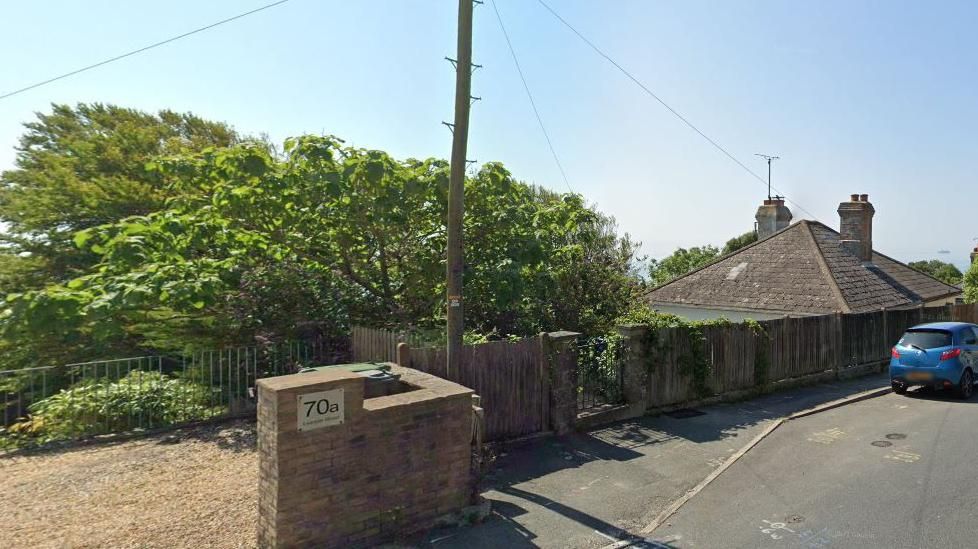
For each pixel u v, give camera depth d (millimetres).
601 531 5371
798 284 17547
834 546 5086
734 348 11492
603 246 13250
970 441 8602
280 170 9750
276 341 9773
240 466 6531
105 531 4895
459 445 5355
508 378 7840
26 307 7520
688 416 9828
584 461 7324
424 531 5129
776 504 6086
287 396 4348
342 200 9664
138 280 8312
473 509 5438
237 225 10195
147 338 11953
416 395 5230
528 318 11047
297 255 10703
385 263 10898
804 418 10180
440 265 10227
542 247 10336
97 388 8078
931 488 6527
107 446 7277
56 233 16547
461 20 7344
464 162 7410
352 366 6652
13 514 5234
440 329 10328
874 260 22078
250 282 9883
